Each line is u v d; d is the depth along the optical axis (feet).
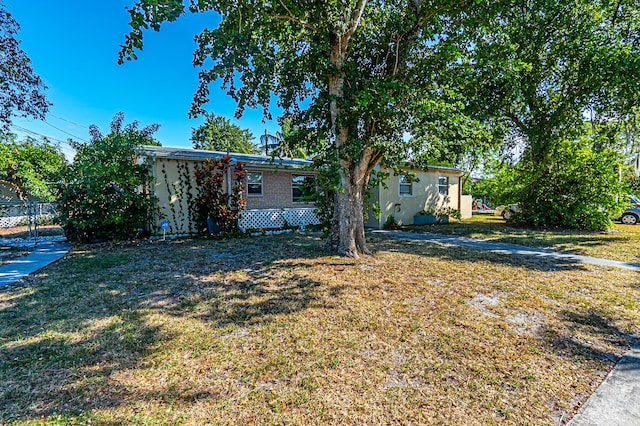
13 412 6.49
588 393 7.30
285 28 19.39
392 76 19.24
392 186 42.70
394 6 20.52
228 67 16.75
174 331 10.34
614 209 35.53
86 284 15.48
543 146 37.81
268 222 37.83
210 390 7.32
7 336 9.89
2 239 31.30
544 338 9.97
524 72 32.55
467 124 17.28
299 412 6.59
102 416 6.41
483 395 7.18
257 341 9.68
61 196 27.91
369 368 8.24
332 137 21.72
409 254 22.79
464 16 19.90
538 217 39.42
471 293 14.12
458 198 55.98
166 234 31.40
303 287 14.88
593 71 28.50
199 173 31.65
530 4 31.60
